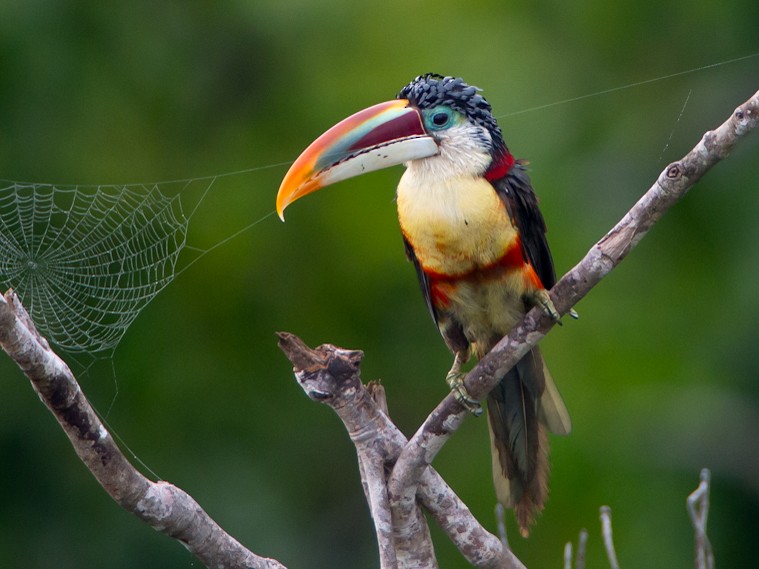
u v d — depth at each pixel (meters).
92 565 12.24
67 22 13.06
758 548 12.69
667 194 6.37
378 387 6.96
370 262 13.19
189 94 13.64
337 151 7.55
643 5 13.71
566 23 13.84
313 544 12.81
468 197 7.44
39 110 12.86
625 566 11.99
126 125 13.25
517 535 12.34
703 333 13.02
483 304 7.77
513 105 13.39
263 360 13.09
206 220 13.08
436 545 12.62
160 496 6.30
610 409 12.70
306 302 13.21
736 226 13.21
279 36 13.78
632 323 13.03
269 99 13.75
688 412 12.64
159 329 12.80
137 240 11.43
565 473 12.39
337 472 12.98
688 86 13.49
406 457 6.67
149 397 12.62
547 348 12.99
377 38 13.73
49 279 10.45
